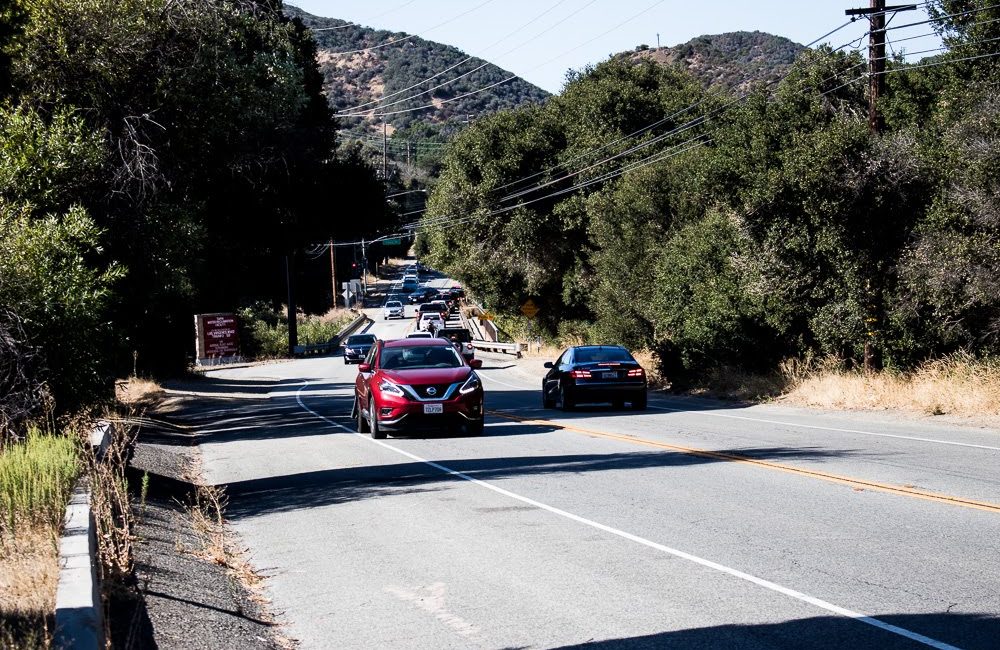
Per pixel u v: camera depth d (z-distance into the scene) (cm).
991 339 2169
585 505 1088
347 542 955
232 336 6094
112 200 1944
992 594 680
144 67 2077
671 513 1023
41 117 1936
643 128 5212
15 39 1636
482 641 627
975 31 2503
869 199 2272
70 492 934
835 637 600
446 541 932
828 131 2353
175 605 702
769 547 851
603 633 629
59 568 665
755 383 2656
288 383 4603
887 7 2300
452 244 6359
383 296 13612
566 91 6212
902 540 858
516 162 5841
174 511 1116
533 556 853
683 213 3491
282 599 764
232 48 2611
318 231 3578
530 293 5925
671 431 1870
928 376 2150
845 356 2531
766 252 2481
